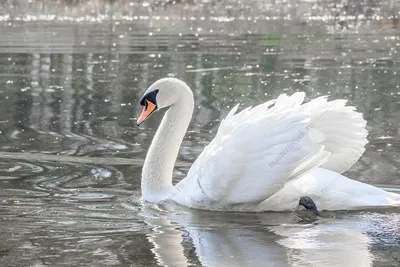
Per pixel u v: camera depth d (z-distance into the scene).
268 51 30.94
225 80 25.05
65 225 11.20
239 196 11.90
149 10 46.09
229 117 12.37
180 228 11.12
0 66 28.08
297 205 12.05
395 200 11.91
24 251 10.02
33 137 17.61
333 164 12.82
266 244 10.28
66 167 14.78
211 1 50.16
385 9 44.88
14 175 14.15
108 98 22.55
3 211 11.90
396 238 10.52
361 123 12.41
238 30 37.38
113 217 11.70
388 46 31.83
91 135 17.81
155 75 26.08
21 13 44.38
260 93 22.89
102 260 9.66
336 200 11.88
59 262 9.59
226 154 11.84
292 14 44.09
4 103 21.91
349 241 10.38
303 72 26.23
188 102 13.59
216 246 10.21
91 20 41.97
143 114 13.59
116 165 15.01
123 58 29.64
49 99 22.44
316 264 9.41
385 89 23.06
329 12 44.50
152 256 9.80
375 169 14.53
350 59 28.77
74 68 27.67
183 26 39.31
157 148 13.22
